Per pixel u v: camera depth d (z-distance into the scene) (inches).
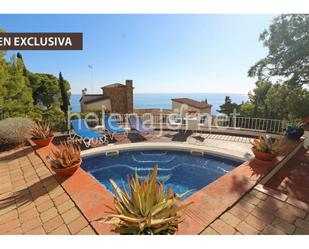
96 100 793.6
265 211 96.3
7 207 104.5
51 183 128.3
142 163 218.8
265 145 160.9
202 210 94.7
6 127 208.5
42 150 200.1
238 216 92.4
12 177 142.3
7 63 412.5
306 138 225.8
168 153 247.6
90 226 86.1
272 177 148.3
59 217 93.7
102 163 217.8
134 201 75.7
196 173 193.3
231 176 133.1
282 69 279.6
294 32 249.1
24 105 426.0
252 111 576.4
